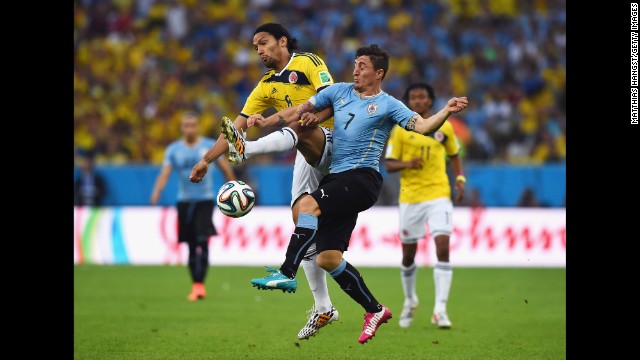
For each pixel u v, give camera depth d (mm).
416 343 29344
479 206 64438
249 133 70188
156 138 81750
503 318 35938
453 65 89250
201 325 33469
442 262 33688
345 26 94000
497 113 83688
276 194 65312
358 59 24234
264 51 26594
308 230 23266
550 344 29109
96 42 92312
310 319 26828
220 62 90688
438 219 33906
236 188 23547
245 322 34375
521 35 92562
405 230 34312
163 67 90188
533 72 89688
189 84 88125
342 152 24281
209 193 43188
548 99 87500
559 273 54938
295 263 22922
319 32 93312
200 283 42219
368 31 93312
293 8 96562
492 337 30703
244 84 88875
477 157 76562
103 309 38094
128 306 39219
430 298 42906
